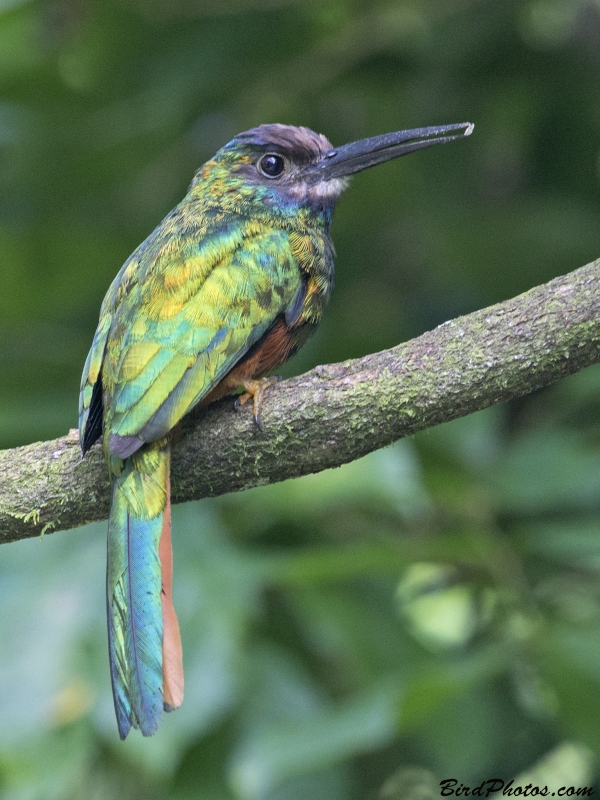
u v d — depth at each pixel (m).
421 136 8.26
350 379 6.10
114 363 6.48
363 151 8.22
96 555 8.51
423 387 5.97
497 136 12.68
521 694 8.76
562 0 12.22
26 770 7.66
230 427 6.29
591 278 5.81
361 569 8.21
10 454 6.55
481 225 10.84
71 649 8.02
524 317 5.85
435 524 9.49
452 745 8.57
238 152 8.25
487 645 9.06
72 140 11.40
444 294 11.55
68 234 10.80
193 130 12.00
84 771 8.51
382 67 12.16
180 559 8.30
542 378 5.89
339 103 12.50
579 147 12.20
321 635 8.55
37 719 7.77
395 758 9.27
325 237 8.10
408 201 12.00
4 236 10.77
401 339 10.76
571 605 8.93
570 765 9.70
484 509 9.01
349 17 11.68
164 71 11.59
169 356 6.30
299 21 11.54
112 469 6.18
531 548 8.54
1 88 11.56
